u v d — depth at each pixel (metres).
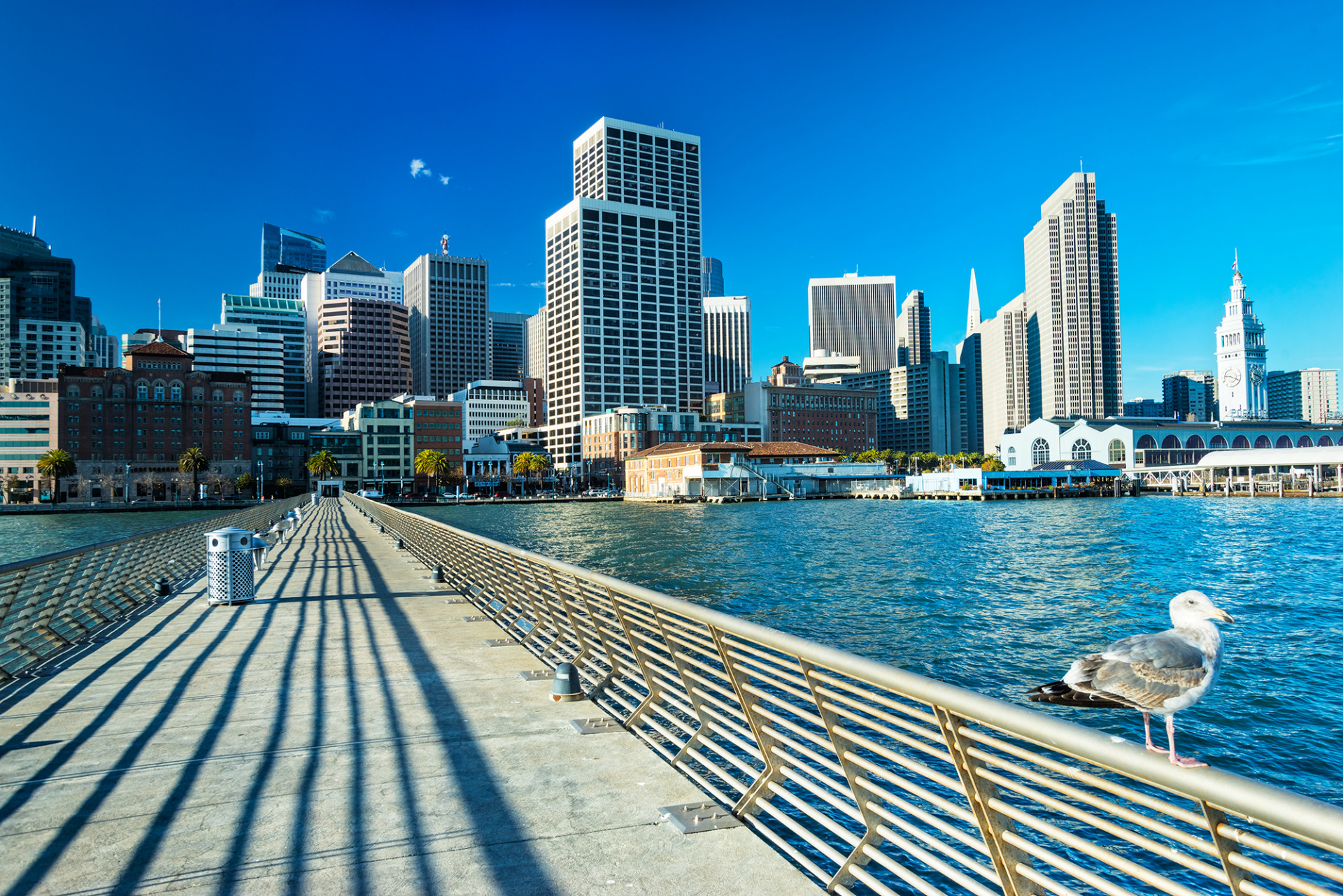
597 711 8.12
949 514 114.62
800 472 173.38
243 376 175.12
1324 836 2.12
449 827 5.23
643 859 4.76
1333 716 18.31
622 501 195.75
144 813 5.50
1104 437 191.38
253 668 10.26
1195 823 2.58
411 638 12.38
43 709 8.33
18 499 154.88
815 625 30.33
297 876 4.57
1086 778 2.96
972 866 3.65
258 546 20.75
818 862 10.51
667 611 6.37
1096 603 35.28
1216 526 84.06
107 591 14.68
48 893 4.38
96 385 159.88
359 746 6.99
